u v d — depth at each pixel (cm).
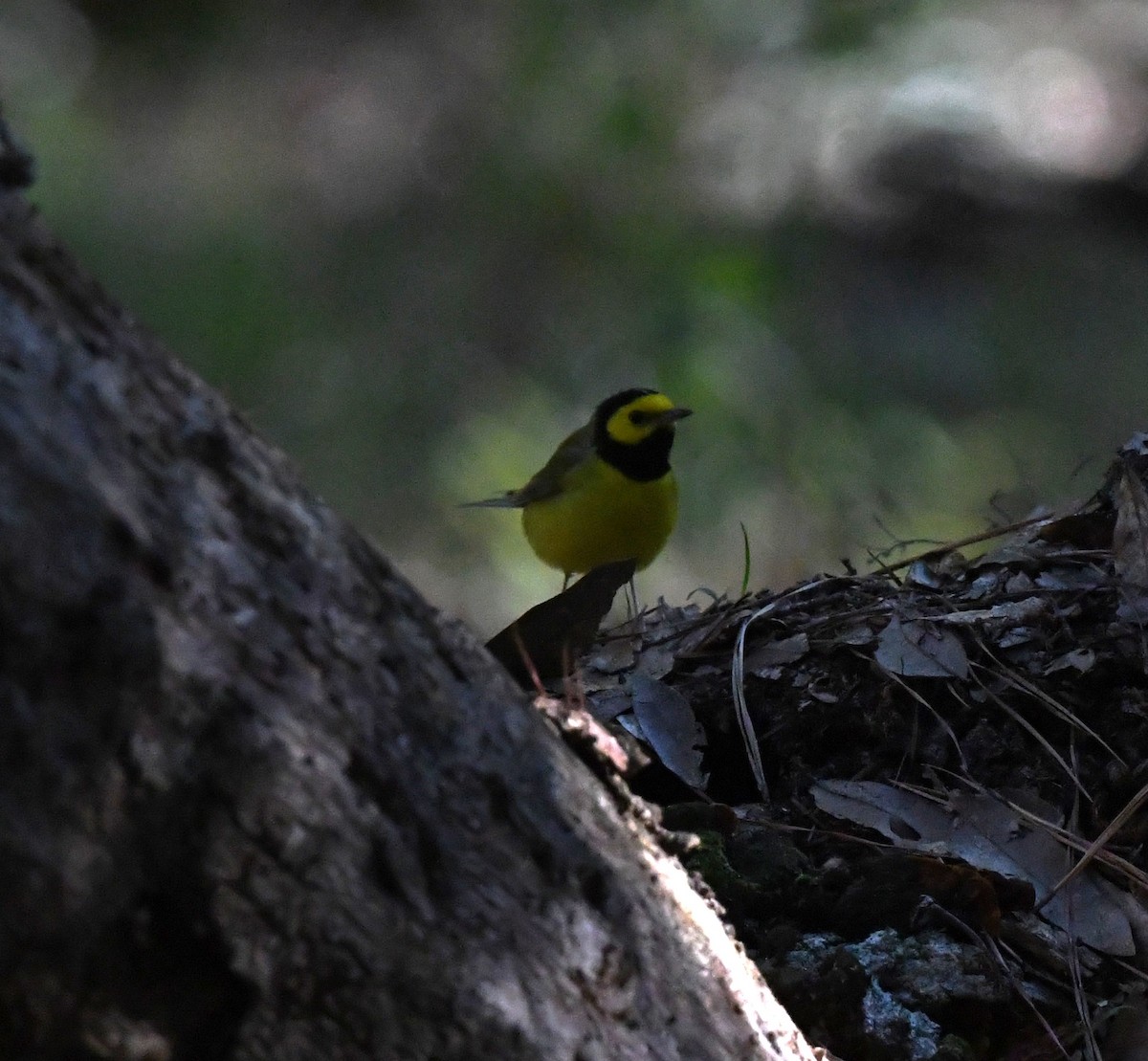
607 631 876
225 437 418
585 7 2605
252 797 398
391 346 2345
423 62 2727
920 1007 633
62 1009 383
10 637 361
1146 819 709
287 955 410
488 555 2044
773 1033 545
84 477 374
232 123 2712
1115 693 752
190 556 395
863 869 678
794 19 2739
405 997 428
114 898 383
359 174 2622
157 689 381
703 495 2042
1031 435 2280
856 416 2189
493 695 470
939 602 806
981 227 2700
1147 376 2388
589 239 2455
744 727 761
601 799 502
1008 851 698
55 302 391
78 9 2773
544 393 2281
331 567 432
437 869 435
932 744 753
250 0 2836
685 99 2597
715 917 554
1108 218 2711
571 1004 461
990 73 2892
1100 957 668
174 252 2420
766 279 2344
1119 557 796
